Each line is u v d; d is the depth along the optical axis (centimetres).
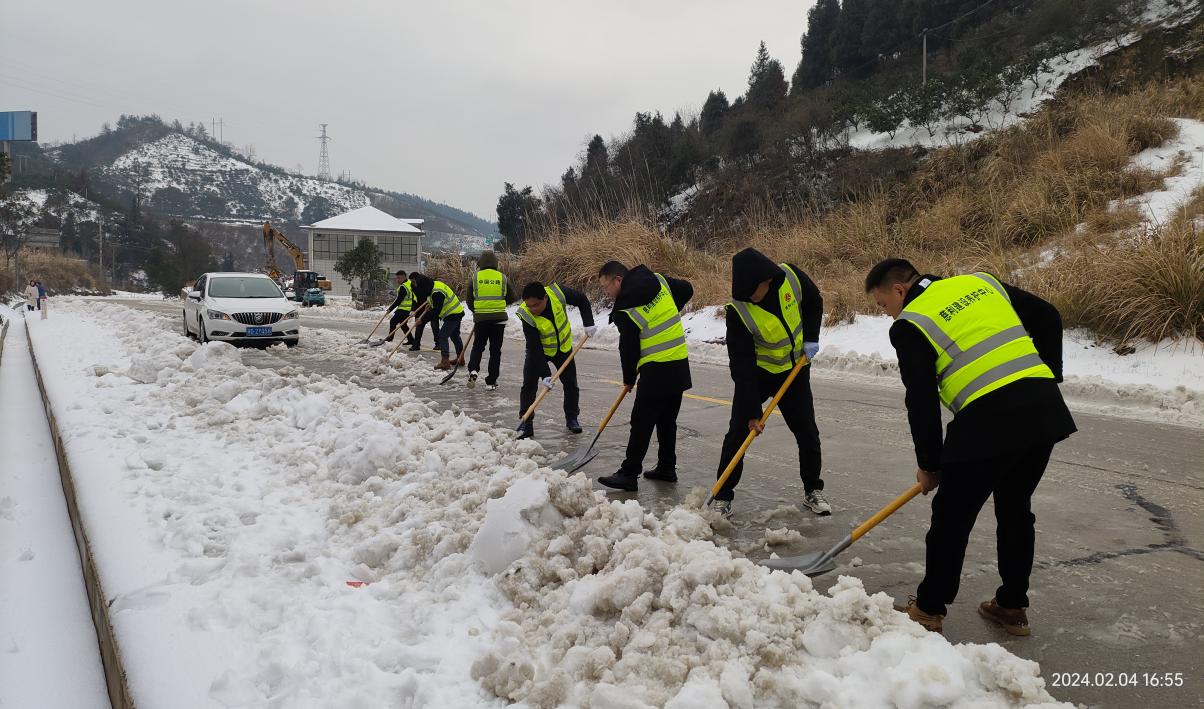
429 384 988
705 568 279
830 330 1243
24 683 302
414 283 1379
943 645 241
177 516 419
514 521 346
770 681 235
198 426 632
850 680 232
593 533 350
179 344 991
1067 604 332
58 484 557
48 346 1281
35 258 5741
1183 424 697
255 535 395
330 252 6556
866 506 471
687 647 259
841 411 773
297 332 1394
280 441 589
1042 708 217
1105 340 973
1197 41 2167
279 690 255
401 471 485
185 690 257
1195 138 1585
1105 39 2444
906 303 312
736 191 2594
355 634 286
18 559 419
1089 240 1228
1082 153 1603
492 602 319
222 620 303
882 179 2183
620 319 503
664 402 515
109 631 298
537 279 2027
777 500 486
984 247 1461
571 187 2569
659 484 530
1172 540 406
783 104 3108
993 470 283
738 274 429
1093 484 508
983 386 283
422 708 241
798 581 284
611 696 232
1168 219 1172
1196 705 255
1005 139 1892
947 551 293
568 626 281
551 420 752
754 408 436
